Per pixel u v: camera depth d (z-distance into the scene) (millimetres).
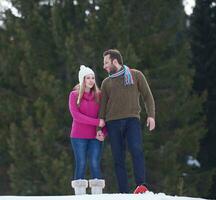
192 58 53938
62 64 49281
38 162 43969
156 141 48312
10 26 49062
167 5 49281
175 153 46438
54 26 47094
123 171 18953
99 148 19641
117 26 46000
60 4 48250
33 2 49375
